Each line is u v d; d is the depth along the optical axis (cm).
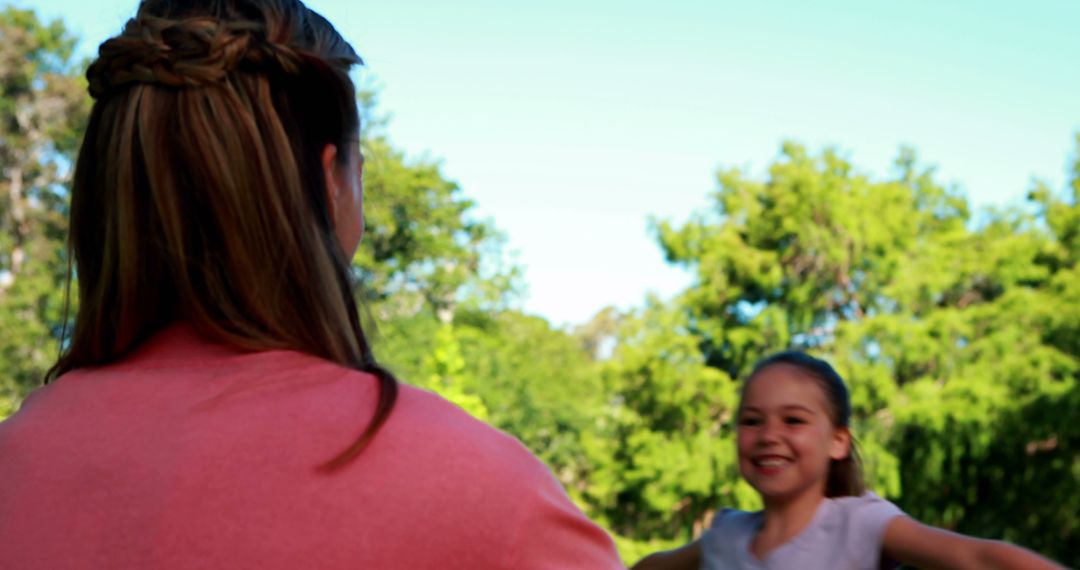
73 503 81
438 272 3356
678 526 2666
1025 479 2505
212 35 87
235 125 87
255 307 87
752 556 203
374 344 96
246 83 88
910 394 2466
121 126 89
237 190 86
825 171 2689
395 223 3297
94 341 92
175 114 87
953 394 2458
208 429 82
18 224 3056
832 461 206
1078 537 2459
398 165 3262
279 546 77
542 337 3716
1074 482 2450
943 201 2877
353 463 80
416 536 78
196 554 77
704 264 2636
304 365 86
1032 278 2656
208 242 87
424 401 86
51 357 2720
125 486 80
